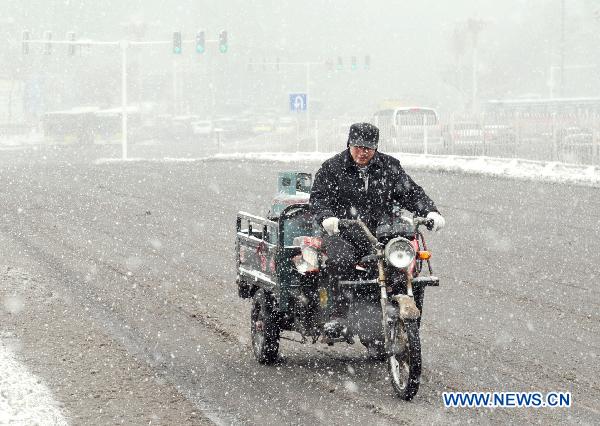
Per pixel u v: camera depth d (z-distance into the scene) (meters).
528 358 18.27
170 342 19.83
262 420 14.43
